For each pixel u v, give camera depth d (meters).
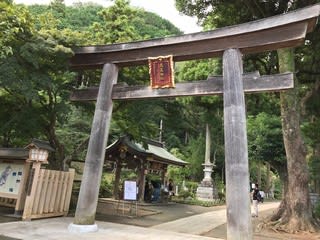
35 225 8.48
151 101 12.54
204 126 32.03
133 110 12.70
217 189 29.36
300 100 15.30
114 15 14.90
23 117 11.30
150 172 23.27
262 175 45.28
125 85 9.23
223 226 12.13
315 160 17.47
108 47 9.44
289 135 11.88
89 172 8.59
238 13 14.05
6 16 7.85
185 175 32.22
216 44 8.26
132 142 19.91
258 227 11.84
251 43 7.83
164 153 23.03
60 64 9.72
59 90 11.18
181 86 8.48
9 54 8.45
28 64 9.02
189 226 11.45
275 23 7.39
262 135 18.17
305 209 11.40
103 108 9.09
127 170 25.39
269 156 18.08
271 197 42.03
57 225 8.75
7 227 7.92
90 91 9.89
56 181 10.34
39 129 12.22
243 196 6.94
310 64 15.21
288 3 12.72
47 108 11.94
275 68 15.13
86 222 8.27
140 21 31.11
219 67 16.06
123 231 8.68
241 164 7.14
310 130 17.75
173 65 8.66
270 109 20.41
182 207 19.48
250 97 19.84
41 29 10.31
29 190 9.30
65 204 10.78
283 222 11.62
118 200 17.19
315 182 19.14
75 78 11.55
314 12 6.94
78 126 19.92
